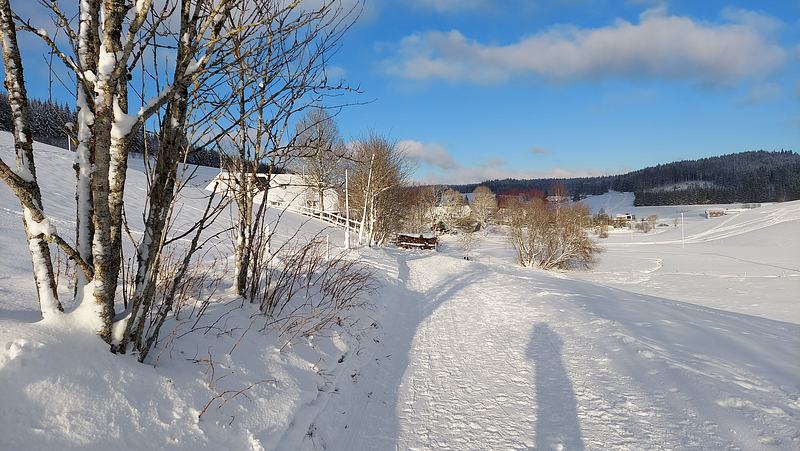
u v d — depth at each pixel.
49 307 2.54
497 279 13.95
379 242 31.36
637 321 7.82
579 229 34.03
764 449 3.58
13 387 2.08
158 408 2.65
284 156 5.09
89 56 2.60
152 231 2.79
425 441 3.99
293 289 6.58
